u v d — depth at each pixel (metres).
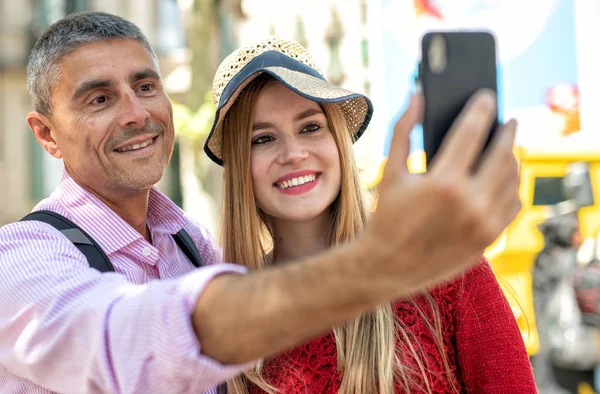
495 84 1.05
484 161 0.92
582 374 4.38
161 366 1.13
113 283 1.38
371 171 4.55
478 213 0.89
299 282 1.02
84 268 1.54
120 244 2.13
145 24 16.75
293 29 13.35
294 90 2.03
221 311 1.08
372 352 2.04
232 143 2.26
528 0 6.62
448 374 2.04
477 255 0.96
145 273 2.20
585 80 6.35
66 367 1.36
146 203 2.31
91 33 2.14
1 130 16.77
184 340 1.10
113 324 1.22
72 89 2.13
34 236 1.87
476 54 1.05
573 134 6.23
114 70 2.14
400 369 2.00
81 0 16.94
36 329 1.42
